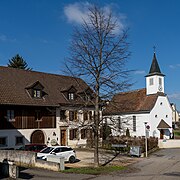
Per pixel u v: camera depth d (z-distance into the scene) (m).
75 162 24.67
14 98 33.62
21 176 17.14
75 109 23.72
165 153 33.28
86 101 21.98
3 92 33.50
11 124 32.69
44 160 21.48
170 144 40.84
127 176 17.61
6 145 31.92
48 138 36.34
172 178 16.83
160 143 40.22
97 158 21.47
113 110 22.33
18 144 33.06
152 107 46.66
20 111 33.75
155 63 49.28
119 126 22.42
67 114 38.22
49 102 36.94
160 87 48.84
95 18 20.77
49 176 17.25
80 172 18.88
